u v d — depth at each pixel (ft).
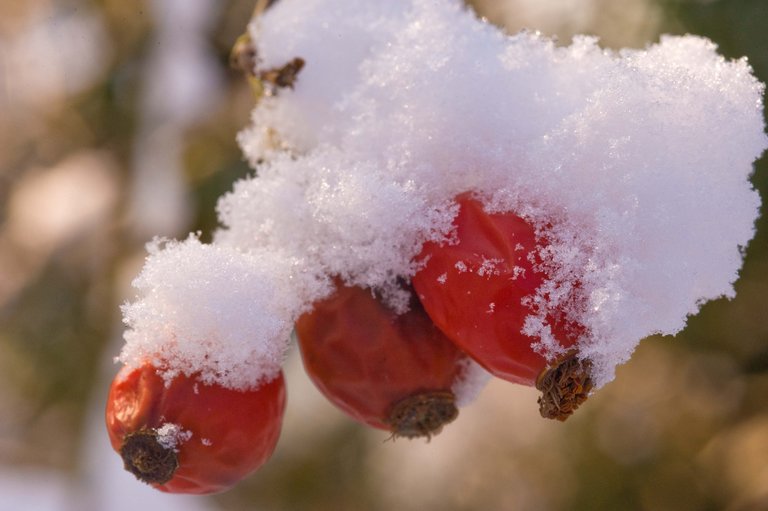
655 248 0.52
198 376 0.55
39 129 1.25
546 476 1.06
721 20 0.77
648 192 0.52
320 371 0.57
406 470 1.10
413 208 0.55
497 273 0.53
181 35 1.10
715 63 0.54
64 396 1.27
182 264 0.54
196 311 0.54
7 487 1.30
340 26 0.60
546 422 1.08
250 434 0.56
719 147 0.53
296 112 0.61
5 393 1.29
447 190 0.55
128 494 1.22
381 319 0.57
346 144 0.57
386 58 0.57
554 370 0.53
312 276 0.56
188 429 0.55
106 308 1.22
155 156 1.13
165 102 1.12
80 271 1.23
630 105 0.53
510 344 0.53
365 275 0.57
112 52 1.14
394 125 0.56
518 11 0.83
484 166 0.55
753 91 0.54
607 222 0.52
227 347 0.55
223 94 1.11
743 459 1.02
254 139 0.62
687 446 1.04
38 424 1.31
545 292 0.53
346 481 1.11
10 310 1.25
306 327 0.57
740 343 1.00
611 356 0.53
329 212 0.55
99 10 1.12
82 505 1.24
